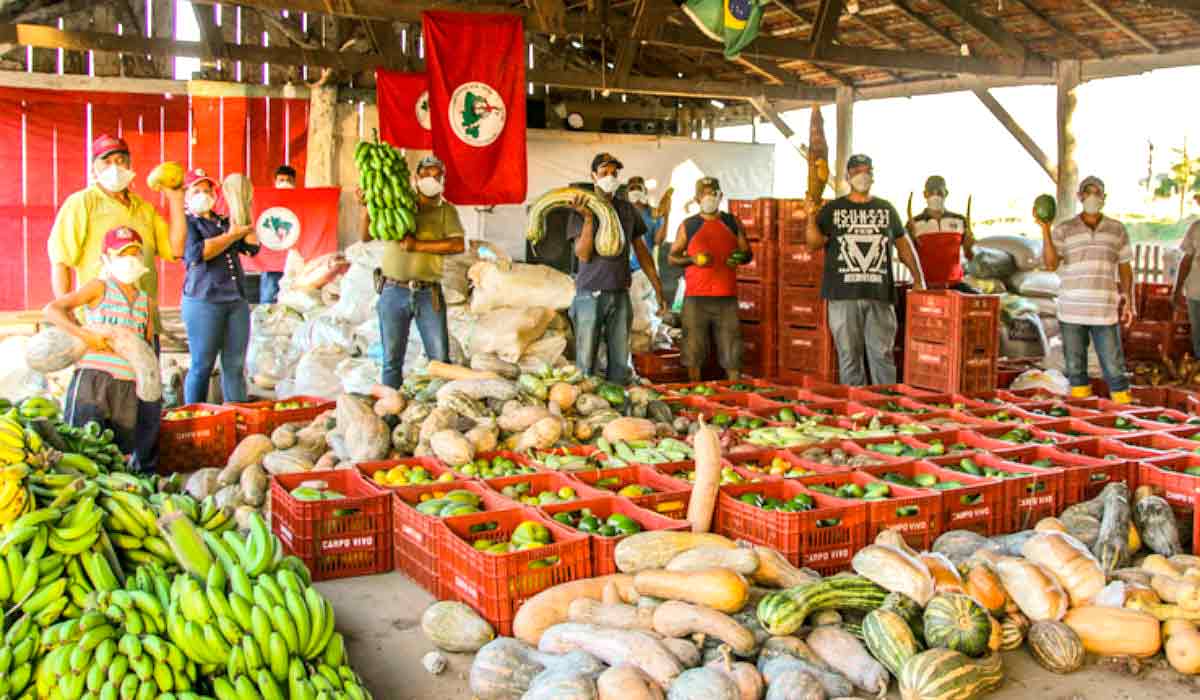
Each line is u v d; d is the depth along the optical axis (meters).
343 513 5.02
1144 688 3.88
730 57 8.93
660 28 11.58
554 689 3.37
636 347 10.61
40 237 14.05
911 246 9.06
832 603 3.92
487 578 4.21
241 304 7.66
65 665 3.16
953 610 3.80
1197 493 4.96
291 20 14.94
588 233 8.27
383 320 7.56
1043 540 4.40
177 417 7.09
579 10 15.39
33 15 13.63
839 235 8.73
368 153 7.24
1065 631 4.01
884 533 4.62
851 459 5.92
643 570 4.18
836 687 3.58
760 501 5.01
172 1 14.45
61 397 8.27
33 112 13.83
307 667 3.43
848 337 8.80
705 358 9.62
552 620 4.07
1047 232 8.86
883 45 14.58
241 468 6.30
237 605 3.35
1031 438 6.46
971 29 13.57
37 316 13.27
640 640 3.62
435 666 4.03
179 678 3.24
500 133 9.69
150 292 6.36
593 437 6.47
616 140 16.48
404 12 10.84
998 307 8.66
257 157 14.88
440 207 7.61
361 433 6.00
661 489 5.39
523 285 8.15
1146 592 4.18
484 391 6.41
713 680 3.35
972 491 5.15
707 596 3.90
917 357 8.88
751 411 7.43
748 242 10.40
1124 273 8.91
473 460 5.82
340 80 15.19
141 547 3.80
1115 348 8.74
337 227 14.48
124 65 14.23
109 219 6.20
